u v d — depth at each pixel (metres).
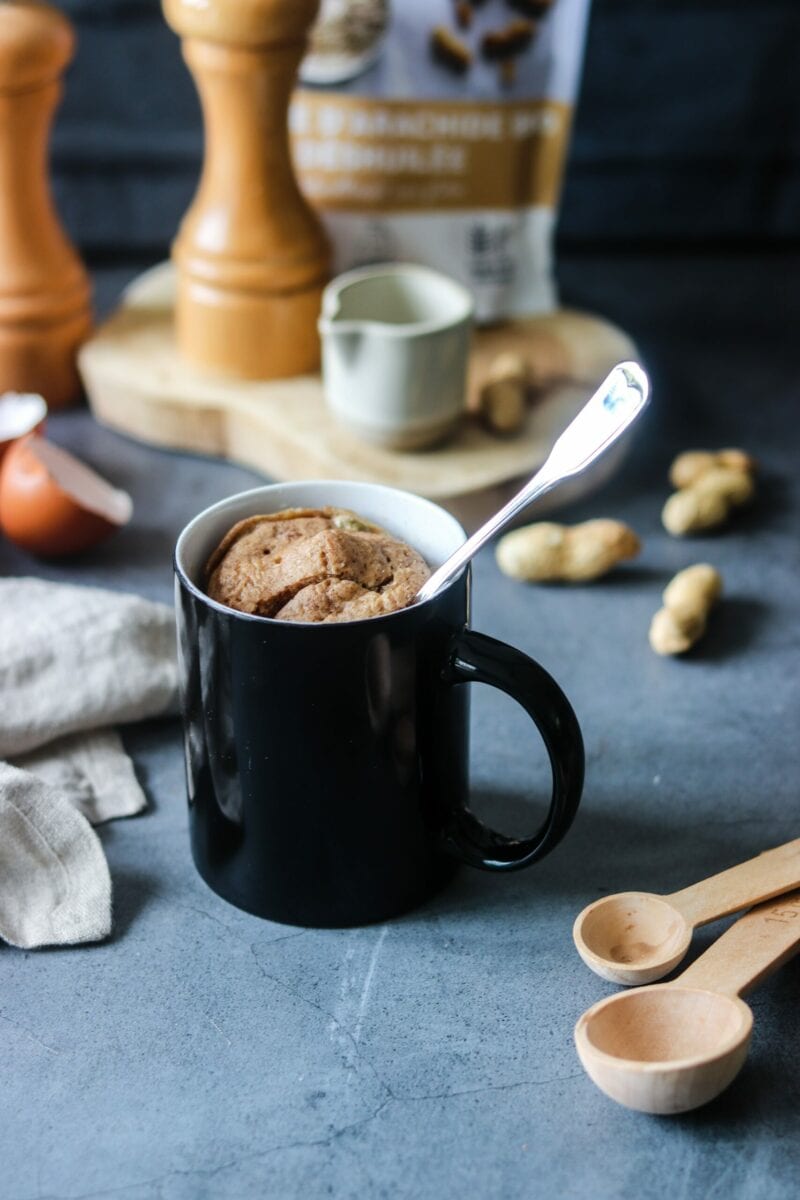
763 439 0.99
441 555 0.70
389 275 0.94
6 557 0.88
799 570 0.89
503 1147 0.62
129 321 1.02
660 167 1.18
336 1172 0.62
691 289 1.16
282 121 0.92
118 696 0.76
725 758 0.77
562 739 0.65
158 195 1.16
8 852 0.70
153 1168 0.62
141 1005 0.67
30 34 0.91
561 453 0.65
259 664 0.64
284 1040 0.66
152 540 0.90
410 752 0.66
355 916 0.69
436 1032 0.66
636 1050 0.63
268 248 0.94
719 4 1.11
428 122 0.99
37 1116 0.63
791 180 1.18
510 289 1.04
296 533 0.69
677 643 0.82
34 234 0.97
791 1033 0.65
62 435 0.98
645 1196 0.61
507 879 0.71
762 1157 0.62
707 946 0.68
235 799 0.67
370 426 0.90
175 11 0.90
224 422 0.95
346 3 0.96
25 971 0.68
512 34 0.97
